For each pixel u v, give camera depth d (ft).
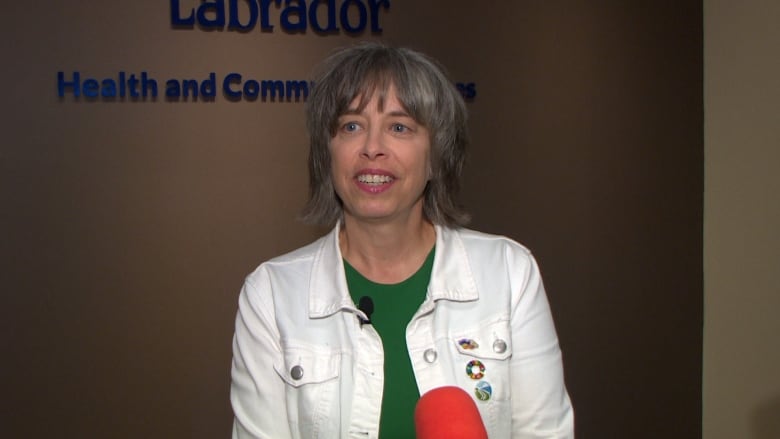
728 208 6.98
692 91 11.72
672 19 11.55
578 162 11.25
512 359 4.41
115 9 9.22
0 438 9.26
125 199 9.44
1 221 9.05
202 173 9.67
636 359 11.78
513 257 4.68
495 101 10.77
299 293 4.54
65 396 9.43
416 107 4.21
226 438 10.04
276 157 9.91
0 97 8.93
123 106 9.33
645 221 11.67
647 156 11.60
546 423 4.30
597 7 11.19
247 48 9.70
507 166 10.89
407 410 4.24
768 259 6.59
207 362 9.89
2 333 9.15
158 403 9.76
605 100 11.33
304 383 4.29
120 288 9.52
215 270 9.82
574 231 11.32
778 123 6.43
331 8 9.97
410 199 4.32
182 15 9.43
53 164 9.16
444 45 10.48
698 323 12.07
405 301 4.50
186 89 9.50
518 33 10.82
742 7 6.72
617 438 11.76
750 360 6.87
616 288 11.60
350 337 4.39
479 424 2.35
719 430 7.27
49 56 9.05
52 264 9.26
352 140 4.27
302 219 4.78
